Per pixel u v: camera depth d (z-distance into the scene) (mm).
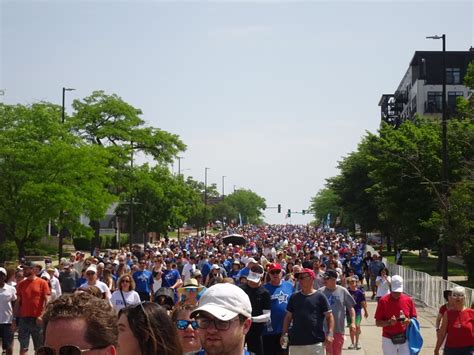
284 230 125875
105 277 17859
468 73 47531
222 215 176875
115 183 57469
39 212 36562
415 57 104188
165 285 20844
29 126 38469
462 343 10797
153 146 60719
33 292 14695
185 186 72125
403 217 46250
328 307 11336
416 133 46344
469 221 34250
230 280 12523
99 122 58750
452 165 43750
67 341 3289
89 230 40250
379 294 20953
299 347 11234
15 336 19203
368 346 18156
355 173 69812
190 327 6207
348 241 66312
